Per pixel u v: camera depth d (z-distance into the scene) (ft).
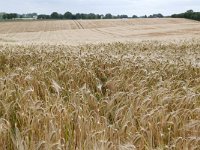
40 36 174.60
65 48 44.45
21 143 11.68
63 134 13.91
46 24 288.51
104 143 11.64
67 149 12.26
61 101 17.71
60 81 24.59
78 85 23.84
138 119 15.52
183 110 16.30
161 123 14.75
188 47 66.39
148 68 29.32
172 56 41.50
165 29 191.62
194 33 155.84
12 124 15.74
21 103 17.20
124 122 14.94
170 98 17.79
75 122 14.89
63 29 244.63
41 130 13.53
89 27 257.55
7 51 38.19
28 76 21.40
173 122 14.98
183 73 28.37
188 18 341.82
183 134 14.26
